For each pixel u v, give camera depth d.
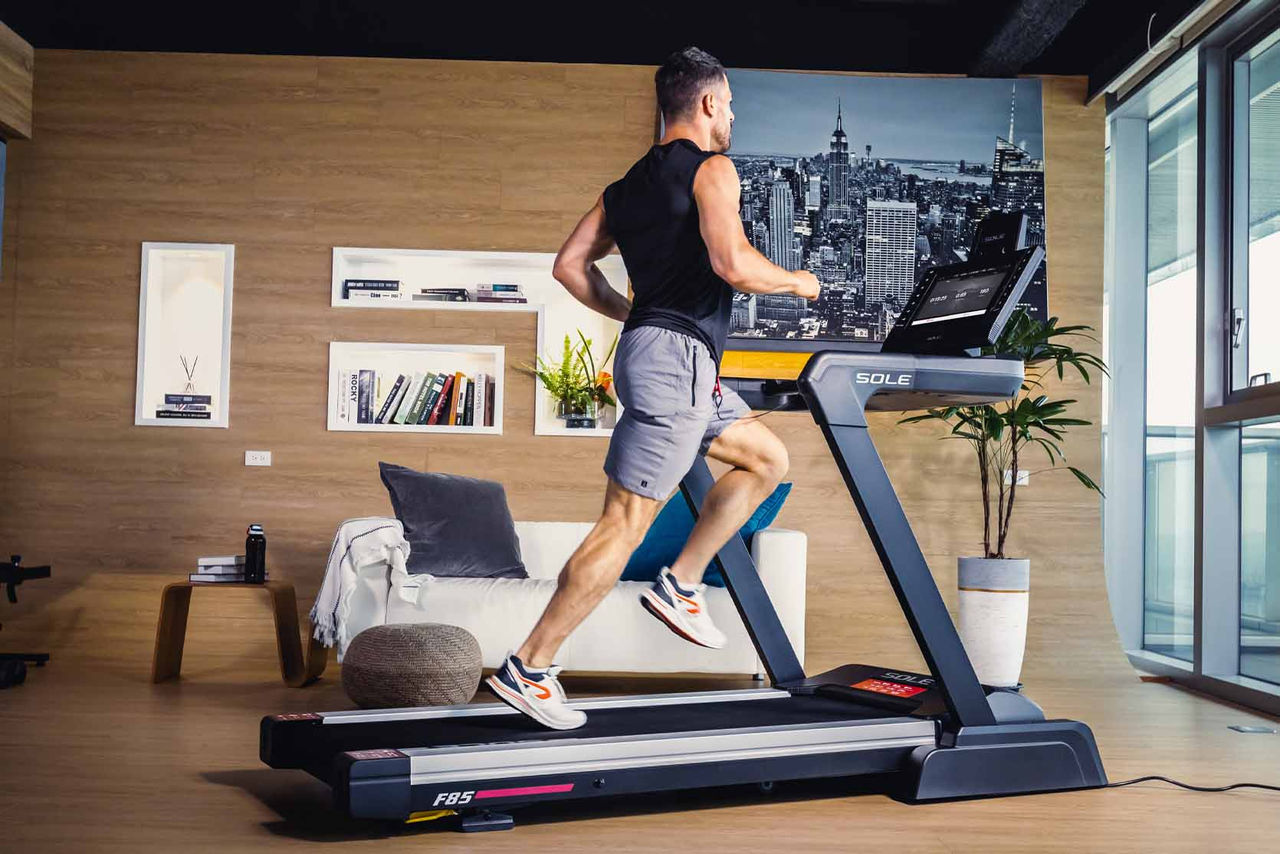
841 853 2.11
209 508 5.27
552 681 2.40
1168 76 5.05
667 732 2.39
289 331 5.34
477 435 5.31
